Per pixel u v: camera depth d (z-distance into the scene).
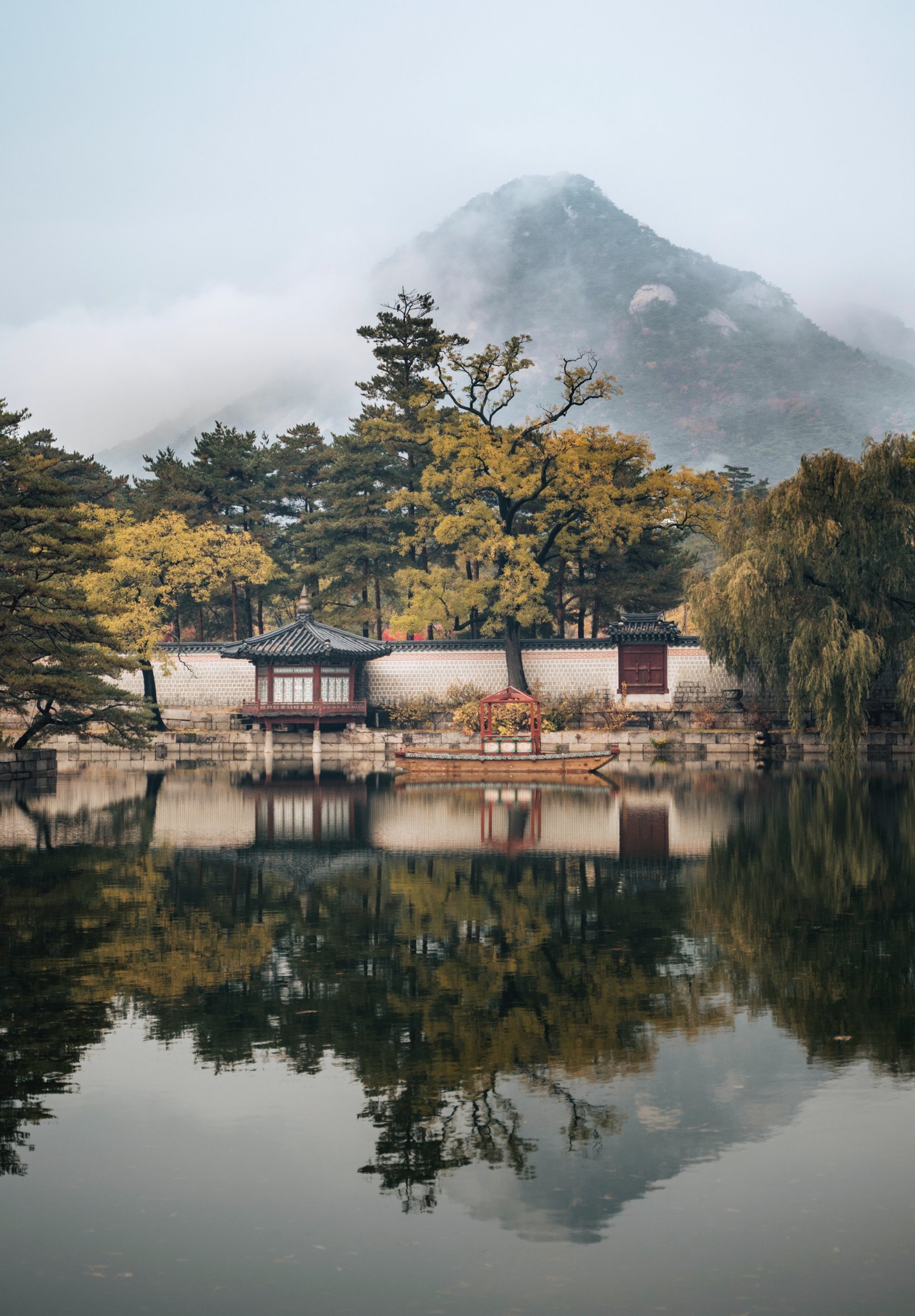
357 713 66.88
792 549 49.34
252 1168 10.41
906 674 48.50
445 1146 10.81
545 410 65.88
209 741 67.50
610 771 55.47
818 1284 8.51
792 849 28.62
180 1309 8.28
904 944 18.52
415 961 17.69
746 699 65.88
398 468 79.25
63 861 27.77
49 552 44.69
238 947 18.69
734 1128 11.12
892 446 48.31
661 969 17.08
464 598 66.06
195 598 73.38
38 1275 8.73
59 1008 15.20
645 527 69.31
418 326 80.62
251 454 85.38
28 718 66.88
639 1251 8.98
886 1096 11.88
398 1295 8.45
